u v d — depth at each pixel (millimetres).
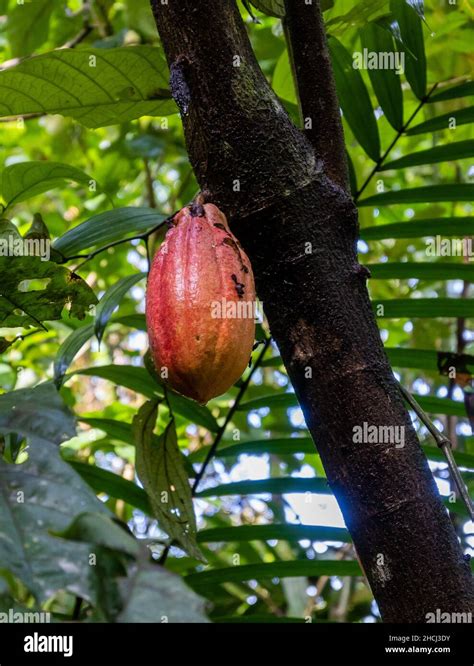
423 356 2072
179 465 1568
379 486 1215
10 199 1975
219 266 1271
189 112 1345
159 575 887
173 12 1335
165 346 1266
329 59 1440
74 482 1018
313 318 1286
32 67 1757
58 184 1973
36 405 1132
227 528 1924
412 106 3264
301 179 1321
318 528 1922
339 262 1311
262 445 2029
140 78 1812
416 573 1184
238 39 1338
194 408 2010
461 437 3391
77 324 3080
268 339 1698
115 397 5094
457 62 3000
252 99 1320
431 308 2055
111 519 958
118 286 1663
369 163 3701
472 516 1352
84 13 4035
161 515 1493
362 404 1246
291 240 1305
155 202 4156
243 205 1322
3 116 1888
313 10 1433
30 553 902
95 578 884
